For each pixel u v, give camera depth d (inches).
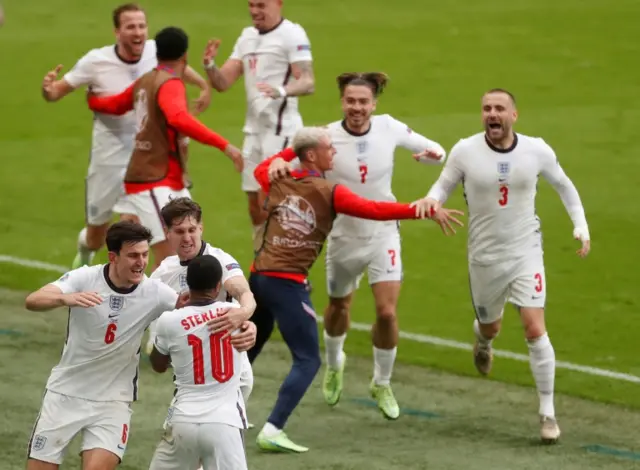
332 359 1357.0
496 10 3560.5
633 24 3363.7
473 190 1272.1
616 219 2081.7
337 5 3673.7
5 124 2716.5
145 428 1262.3
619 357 1546.5
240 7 3602.4
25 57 3191.4
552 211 2129.7
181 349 939.3
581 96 2817.4
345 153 1315.2
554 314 1695.4
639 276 1831.9
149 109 1374.3
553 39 3260.3
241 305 963.3
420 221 2108.8
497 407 1381.6
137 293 956.0
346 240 1304.1
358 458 1194.0
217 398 943.0
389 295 1307.8
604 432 1299.2
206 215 2143.2
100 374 968.3
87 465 954.1
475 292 1318.9
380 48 3221.0
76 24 3476.9
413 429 1296.8
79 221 2139.5
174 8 3599.9
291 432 1280.8
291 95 1653.5
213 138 1299.2
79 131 2674.7
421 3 3681.1
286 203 1211.9
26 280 1841.8
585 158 2407.7
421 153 1350.9
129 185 1402.6
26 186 2324.1
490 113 1242.6
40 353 1514.5
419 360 1551.4
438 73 3009.4
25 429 1242.0
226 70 1713.8
